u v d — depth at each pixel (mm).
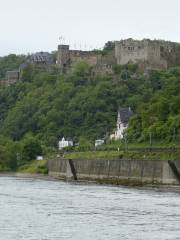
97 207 184000
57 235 134625
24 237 131750
